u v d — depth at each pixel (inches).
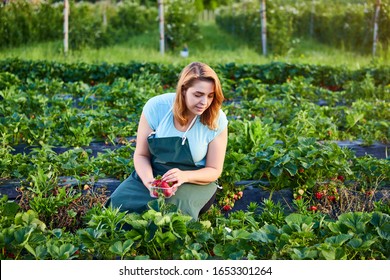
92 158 222.2
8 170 215.8
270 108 322.0
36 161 215.2
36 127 262.5
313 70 476.7
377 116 326.0
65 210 181.5
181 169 167.9
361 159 216.4
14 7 674.8
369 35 690.8
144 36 871.1
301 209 185.9
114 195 167.3
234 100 385.4
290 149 209.2
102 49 634.8
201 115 165.6
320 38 838.5
